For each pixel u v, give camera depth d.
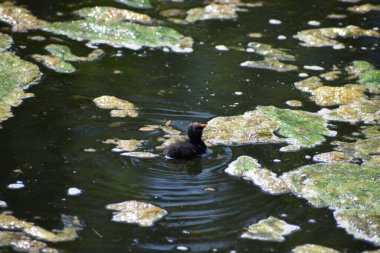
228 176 11.93
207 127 13.70
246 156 12.57
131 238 10.09
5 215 10.52
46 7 20.11
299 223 10.59
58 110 14.20
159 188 11.47
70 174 11.80
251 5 21.06
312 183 11.66
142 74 16.23
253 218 10.70
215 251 9.83
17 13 19.33
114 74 16.19
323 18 20.12
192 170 12.09
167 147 12.53
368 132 13.70
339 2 21.59
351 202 11.09
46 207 10.82
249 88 15.65
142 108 14.48
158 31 18.64
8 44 17.45
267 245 9.98
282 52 17.66
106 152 12.55
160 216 10.66
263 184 11.67
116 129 13.47
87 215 10.64
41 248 9.75
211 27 19.23
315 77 16.25
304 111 14.58
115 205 10.91
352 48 18.08
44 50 17.22
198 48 17.84
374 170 12.05
